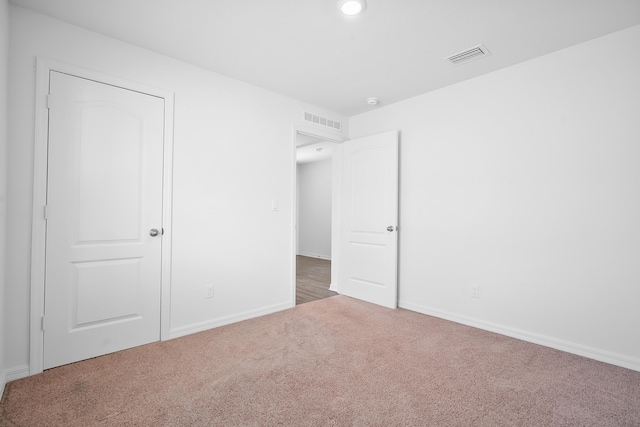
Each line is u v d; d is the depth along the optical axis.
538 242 2.57
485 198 2.87
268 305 3.28
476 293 2.92
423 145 3.35
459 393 1.84
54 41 2.08
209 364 2.17
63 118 2.11
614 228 2.23
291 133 3.47
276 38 2.31
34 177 2.00
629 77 2.18
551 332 2.50
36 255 2.01
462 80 3.02
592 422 1.59
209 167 2.83
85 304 2.21
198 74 2.76
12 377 1.93
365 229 3.77
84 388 1.86
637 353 2.14
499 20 2.07
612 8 1.94
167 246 2.56
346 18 2.06
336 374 2.05
